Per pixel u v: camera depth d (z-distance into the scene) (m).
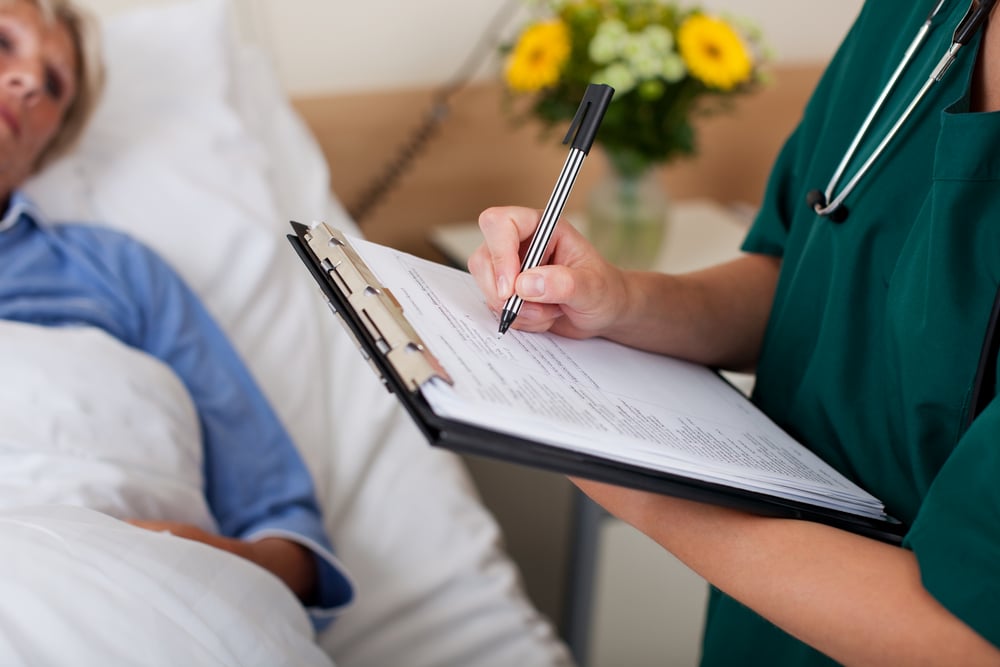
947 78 0.62
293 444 1.28
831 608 0.50
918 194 0.63
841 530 0.55
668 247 1.79
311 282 1.51
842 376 0.67
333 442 1.38
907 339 0.60
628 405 0.59
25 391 1.00
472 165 1.85
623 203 1.64
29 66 1.23
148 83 1.49
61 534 0.80
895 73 0.67
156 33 1.50
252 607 0.89
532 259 0.62
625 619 1.46
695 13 1.60
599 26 1.56
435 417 0.48
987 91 0.59
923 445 0.60
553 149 1.88
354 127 1.76
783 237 0.82
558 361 0.63
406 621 1.20
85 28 1.31
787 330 0.75
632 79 1.49
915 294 0.60
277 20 1.66
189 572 0.85
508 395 0.52
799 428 0.72
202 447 1.21
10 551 0.77
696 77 1.53
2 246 1.24
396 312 0.56
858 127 0.71
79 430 1.01
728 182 2.04
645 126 1.57
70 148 1.35
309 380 1.41
